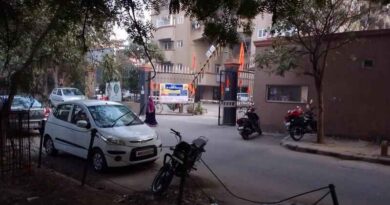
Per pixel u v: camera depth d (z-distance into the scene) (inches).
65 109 406.0
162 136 589.9
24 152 296.5
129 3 221.0
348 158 451.2
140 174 343.9
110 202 247.8
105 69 491.2
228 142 550.6
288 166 399.2
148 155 354.0
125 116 384.5
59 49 363.6
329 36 535.2
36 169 323.3
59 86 848.3
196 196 277.7
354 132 587.2
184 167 235.6
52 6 238.7
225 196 284.4
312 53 525.0
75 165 372.5
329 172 376.5
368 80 574.6
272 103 684.7
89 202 241.4
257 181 332.2
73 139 378.9
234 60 772.0
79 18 238.2
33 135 500.4
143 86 942.4
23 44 328.8
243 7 177.8
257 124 602.9
